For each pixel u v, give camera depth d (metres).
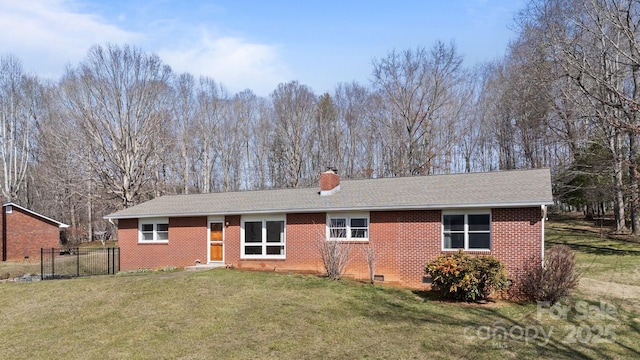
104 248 35.44
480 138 44.06
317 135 49.91
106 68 37.84
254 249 19.33
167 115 44.25
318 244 17.03
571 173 30.00
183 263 20.77
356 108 49.31
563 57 27.75
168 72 42.53
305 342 9.30
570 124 31.67
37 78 48.66
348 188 19.72
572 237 28.64
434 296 14.09
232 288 14.22
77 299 13.48
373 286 15.17
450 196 15.91
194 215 20.39
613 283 16.77
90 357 8.69
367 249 16.33
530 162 39.31
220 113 52.94
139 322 10.95
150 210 22.00
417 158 40.91
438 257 14.39
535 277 13.77
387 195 17.53
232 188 52.56
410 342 9.34
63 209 48.84
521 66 32.50
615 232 28.92
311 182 49.09
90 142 37.09
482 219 15.13
